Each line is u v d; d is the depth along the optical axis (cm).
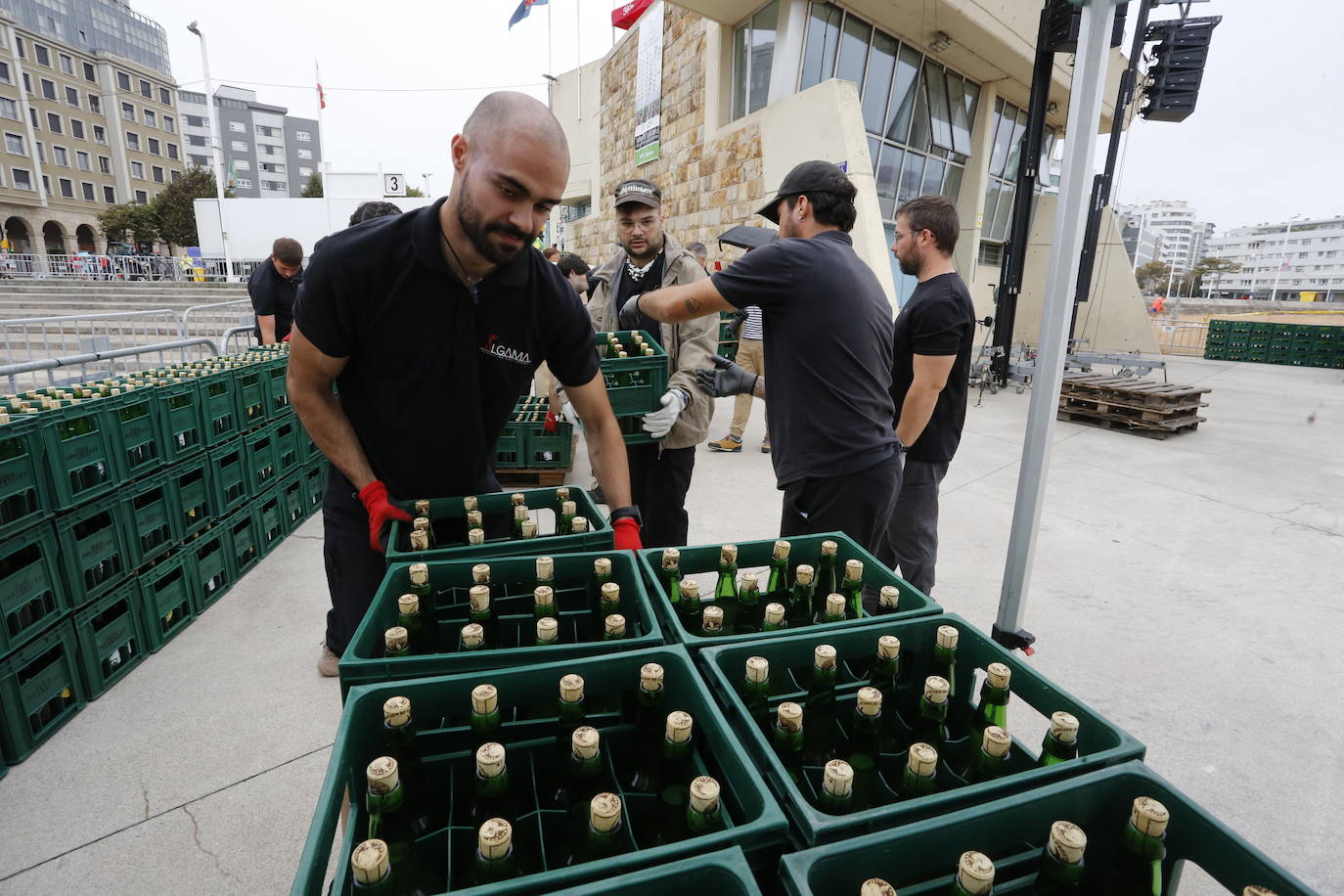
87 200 6588
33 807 200
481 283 152
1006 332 942
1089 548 418
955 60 1183
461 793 97
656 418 275
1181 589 363
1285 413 892
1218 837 72
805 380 209
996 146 1459
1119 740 87
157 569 283
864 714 95
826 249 208
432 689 94
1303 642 310
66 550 235
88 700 247
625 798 92
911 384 263
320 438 160
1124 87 902
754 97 1048
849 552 153
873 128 1125
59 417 231
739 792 80
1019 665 105
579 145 2048
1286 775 225
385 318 150
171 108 7694
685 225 1240
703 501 476
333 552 178
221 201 2819
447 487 175
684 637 109
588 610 140
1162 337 2280
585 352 176
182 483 303
